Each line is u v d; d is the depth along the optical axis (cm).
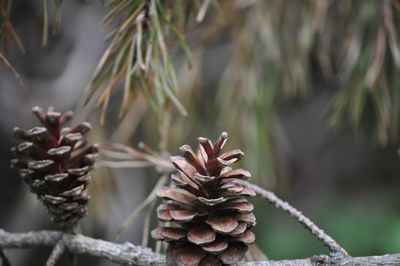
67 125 82
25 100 120
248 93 84
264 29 82
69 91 116
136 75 63
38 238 60
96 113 81
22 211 118
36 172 57
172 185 64
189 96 87
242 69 84
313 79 125
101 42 119
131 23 62
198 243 54
